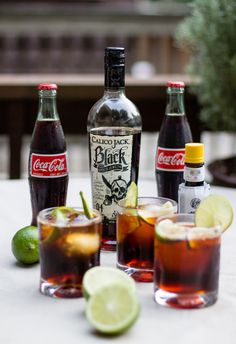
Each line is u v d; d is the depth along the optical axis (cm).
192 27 196
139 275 104
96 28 288
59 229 96
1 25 284
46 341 86
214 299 96
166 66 293
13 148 203
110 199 115
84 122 205
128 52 310
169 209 104
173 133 124
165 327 90
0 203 142
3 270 108
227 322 91
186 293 94
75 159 343
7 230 125
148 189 151
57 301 97
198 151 111
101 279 95
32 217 122
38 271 108
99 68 351
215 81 193
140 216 102
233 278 106
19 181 161
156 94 204
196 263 93
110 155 114
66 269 97
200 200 111
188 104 207
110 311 88
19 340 86
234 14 188
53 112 118
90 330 89
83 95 203
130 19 287
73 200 143
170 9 318
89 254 98
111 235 116
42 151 117
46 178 117
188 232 93
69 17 285
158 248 95
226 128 201
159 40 292
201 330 89
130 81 208
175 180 124
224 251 116
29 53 347
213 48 191
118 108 121
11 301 97
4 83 199
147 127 208
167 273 94
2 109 205
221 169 188
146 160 316
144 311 94
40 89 117
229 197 147
